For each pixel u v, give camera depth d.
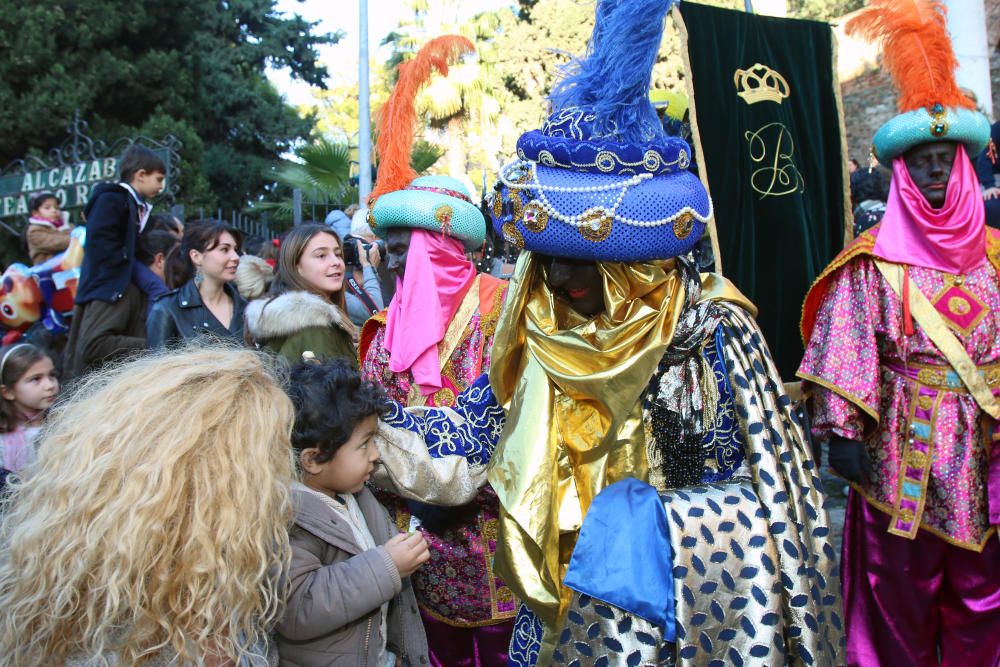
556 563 1.78
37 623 1.37
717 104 3.02
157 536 1.35
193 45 18.06
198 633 1.38
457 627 2.41
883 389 2.70
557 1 18.42
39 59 15.16
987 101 5.29
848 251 2.69
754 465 1.72
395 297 2.67
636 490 1.71
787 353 3.13
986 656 2.70
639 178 1.67
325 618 1.65
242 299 4.01
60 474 1.41
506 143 13.96
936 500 2.64
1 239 13.55
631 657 1.64
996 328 2.60
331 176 13.05
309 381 1.80
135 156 4.31
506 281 2.73
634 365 1.74
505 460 1.82
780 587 1.66
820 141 3.30
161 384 1.47
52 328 5.35
